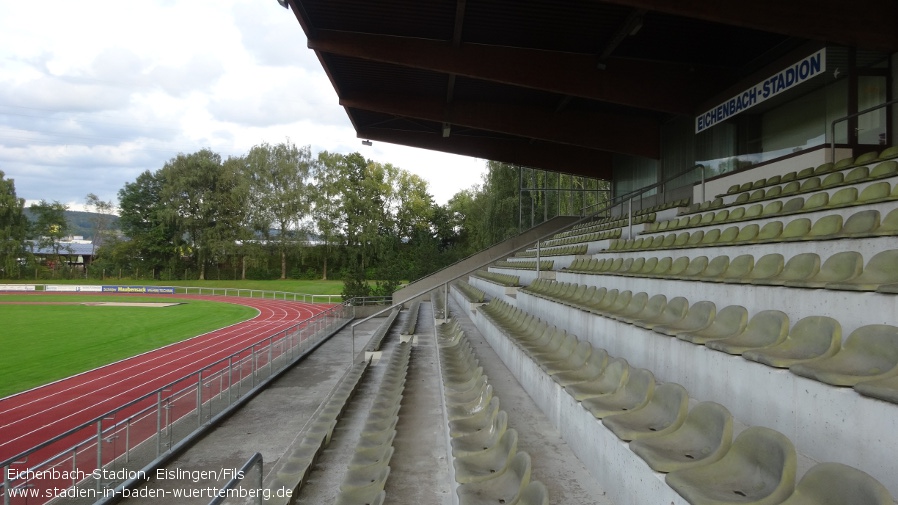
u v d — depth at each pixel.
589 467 3.10
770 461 1.90
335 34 10.57
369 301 24.34
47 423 10.05
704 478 2.00
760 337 3.14
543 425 4.09
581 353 4.42
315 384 11.62
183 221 53.81
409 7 9.46
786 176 8.12
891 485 1.87
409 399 6.98
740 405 2.85
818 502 1.61
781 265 4.14
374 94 14.67
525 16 9.70
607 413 2.90
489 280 15.07
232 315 29.27
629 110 15.52
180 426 7.79
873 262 3.23
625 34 9.70
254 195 52.69
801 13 7.41
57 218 62.88
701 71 11.79
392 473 4.42
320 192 53.22
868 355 2.37
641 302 5.15
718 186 11.45
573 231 19.08
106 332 22.19
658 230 9.28
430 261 28.30
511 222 31.11
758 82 9.69
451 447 3.81
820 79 8.52
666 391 2.81
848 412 2.08
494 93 14.41
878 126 8.01
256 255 52.56
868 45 7.51
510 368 6.39
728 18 7.29
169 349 18.31
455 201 58.12
